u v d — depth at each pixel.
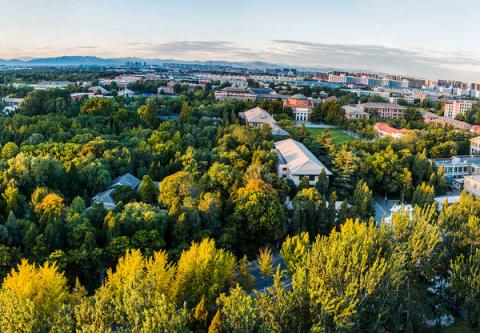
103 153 177.62
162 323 64.94
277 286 81.12
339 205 160.50
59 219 110.69
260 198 129.75
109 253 107.19
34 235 108.81
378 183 191.12
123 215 116.31
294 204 142.62
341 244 89.62
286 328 75.81
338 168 188.38
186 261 92.31
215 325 70.31
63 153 173.00
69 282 103.94
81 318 68.81
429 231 104.31
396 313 85.44
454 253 106.19
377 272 81.69
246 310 68.75
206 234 121.06
